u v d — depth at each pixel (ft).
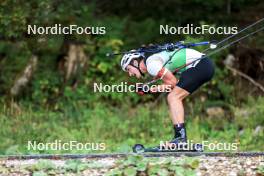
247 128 53.26
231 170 33.37
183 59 37.35
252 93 61.41
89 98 60.90
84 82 62.03
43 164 33.65
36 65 62.49
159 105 59.62
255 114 55.77
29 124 51.72
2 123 50.65
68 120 56.65
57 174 32.68
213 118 57.36
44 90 61.77
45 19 56.13
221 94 61.16
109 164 34.06
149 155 36.47
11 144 47.73
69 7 57.41
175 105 37.29
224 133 53.26
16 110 56.03
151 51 37.63
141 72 37.96
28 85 62.03
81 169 33.24
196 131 52.39
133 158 32.65
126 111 57.88
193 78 37.19
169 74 36.88
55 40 58.65
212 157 36.32
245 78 62.54
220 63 62.64
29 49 60.85
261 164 34.45
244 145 49.85
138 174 31.89
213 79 61.41
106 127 54.13
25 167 33.73
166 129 53.93
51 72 62.49
